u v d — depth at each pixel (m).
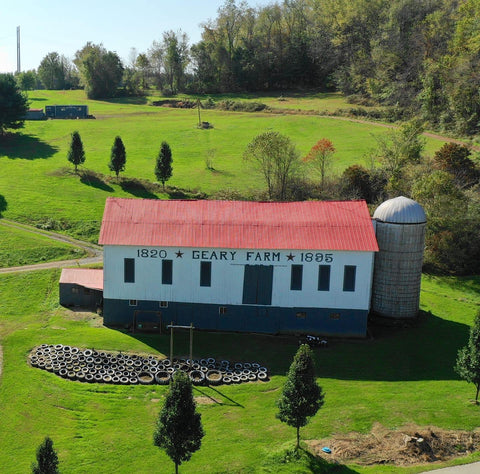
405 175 87.00
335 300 48.22
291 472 29.02
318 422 34.22
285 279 48.16
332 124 126.12
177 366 41.94
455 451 31.28
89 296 53.16
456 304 58.50
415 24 149.88
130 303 49.09
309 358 29.84
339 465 29.72
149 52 199.12
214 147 112.25
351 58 165.38
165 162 87.44
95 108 157.25
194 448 27.41
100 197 83.81
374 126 123.44
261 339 47.81
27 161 99.62
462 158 88.38
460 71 117.12
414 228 50.38
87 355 42.91
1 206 78.50
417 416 34.81
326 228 49.31
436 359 44.72
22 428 33.69
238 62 183.38
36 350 43.56
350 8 168.25
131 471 29.64
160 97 178.75
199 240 48.22
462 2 148.88
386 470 29.28
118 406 36.59
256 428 33.88
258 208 52.09
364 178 87.81
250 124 129.75
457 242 70.44
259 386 39.81
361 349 46.38
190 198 85.69
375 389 39.09
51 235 71.56
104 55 177.38
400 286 51.28
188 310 49.03
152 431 33.69
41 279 58.31
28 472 29.41
